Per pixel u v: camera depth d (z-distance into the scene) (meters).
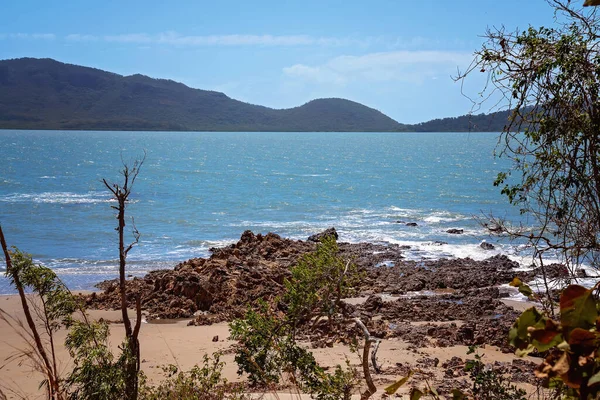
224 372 12.22
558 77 5.41
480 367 5.98
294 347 7.48
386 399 9.55
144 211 45.69
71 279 25.36
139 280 22.67
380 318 17.72
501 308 18.55
